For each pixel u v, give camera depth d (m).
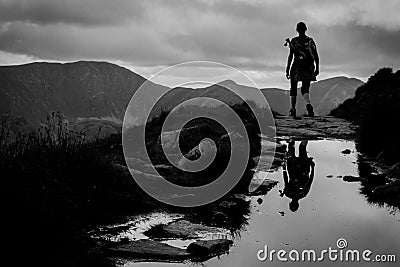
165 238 7.48
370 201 9.45
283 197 9.78
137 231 7.68
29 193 7.43
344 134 17.62
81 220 7.71
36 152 9.16
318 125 19.41
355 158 13.40
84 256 6.48
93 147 10.83
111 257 6.70
